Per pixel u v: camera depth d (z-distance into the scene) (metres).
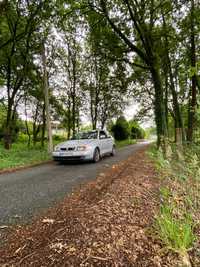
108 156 14.79
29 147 22.73
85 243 2.50
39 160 12.92
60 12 14.05
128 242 2.60
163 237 2.64
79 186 6.48
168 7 12.70
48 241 2.69
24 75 18.39
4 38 17.30
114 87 18.50
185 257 2.46
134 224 3.02
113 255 2.35
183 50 16.12
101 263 2.23
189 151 6.21
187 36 14.20
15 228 3.58
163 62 17.09
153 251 2.52
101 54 15.19
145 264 2.31
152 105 27.89
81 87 26.69
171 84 17.91
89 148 11.39
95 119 29.31
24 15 16.02
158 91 13.14
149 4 12.77
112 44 14.62
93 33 14.55
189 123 13.27
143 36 12.95
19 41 17.30
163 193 4.23
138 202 3.87
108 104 31.17
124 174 6.61
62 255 2.33
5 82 19.31
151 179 5.63
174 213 3.38
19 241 2.97
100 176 7.62
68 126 26.23
